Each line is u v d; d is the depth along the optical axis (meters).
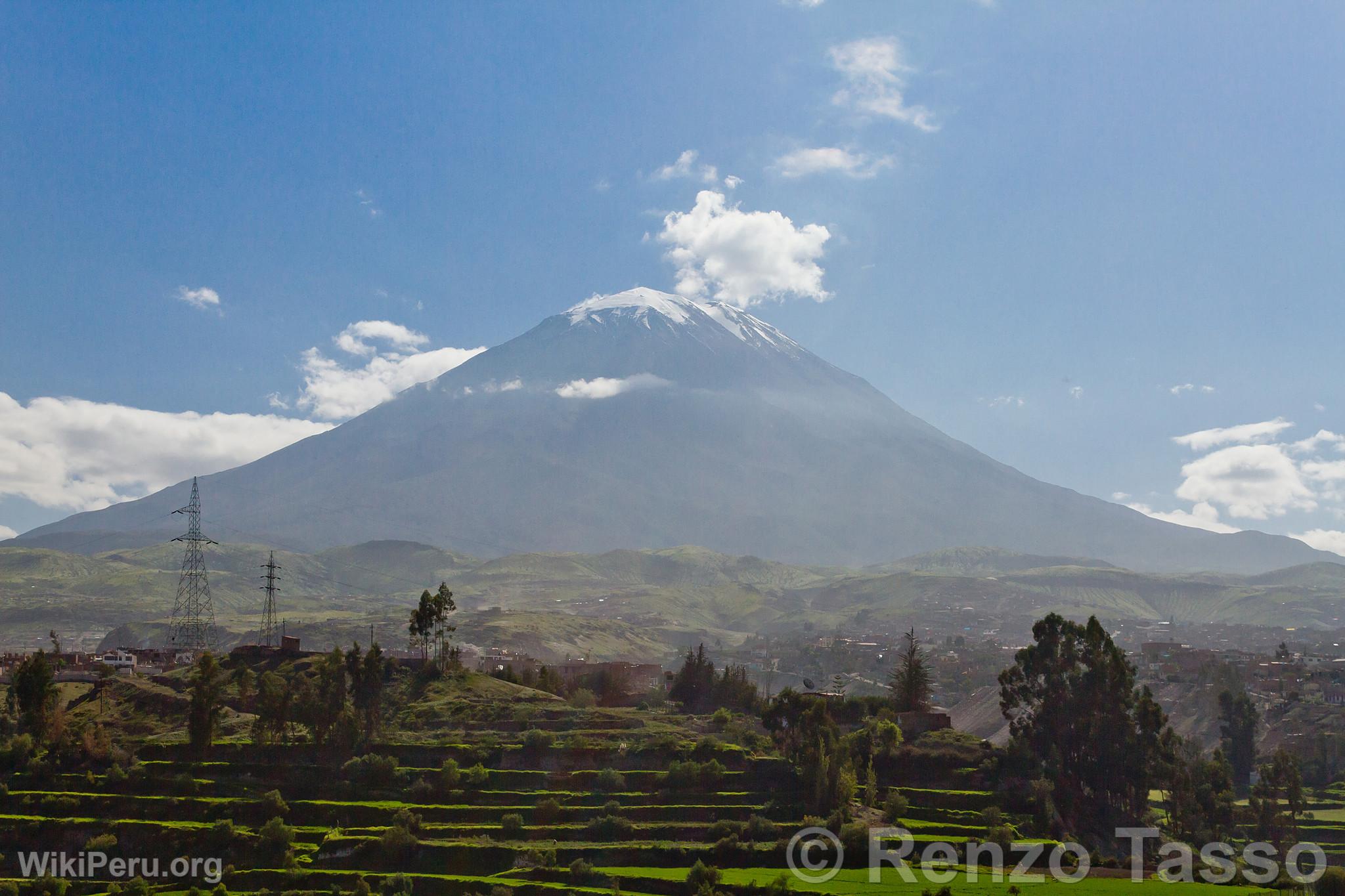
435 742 193.50
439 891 155.38
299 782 181.12
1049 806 182.38
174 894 154.00
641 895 150.75
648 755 188.62
